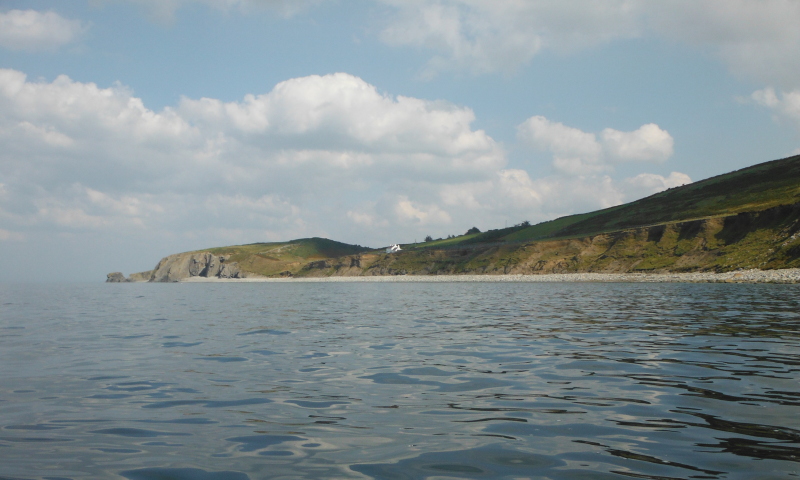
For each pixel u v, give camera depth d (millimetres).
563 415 9758
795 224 88562
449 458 7570
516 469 7102
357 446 8156
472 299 52000
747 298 42188
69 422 9625
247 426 9289
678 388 11750
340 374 13969
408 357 16656
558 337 21094
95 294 82875
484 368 14609
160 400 11281
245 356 17203
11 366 15656
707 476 6703
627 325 24875
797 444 7891
